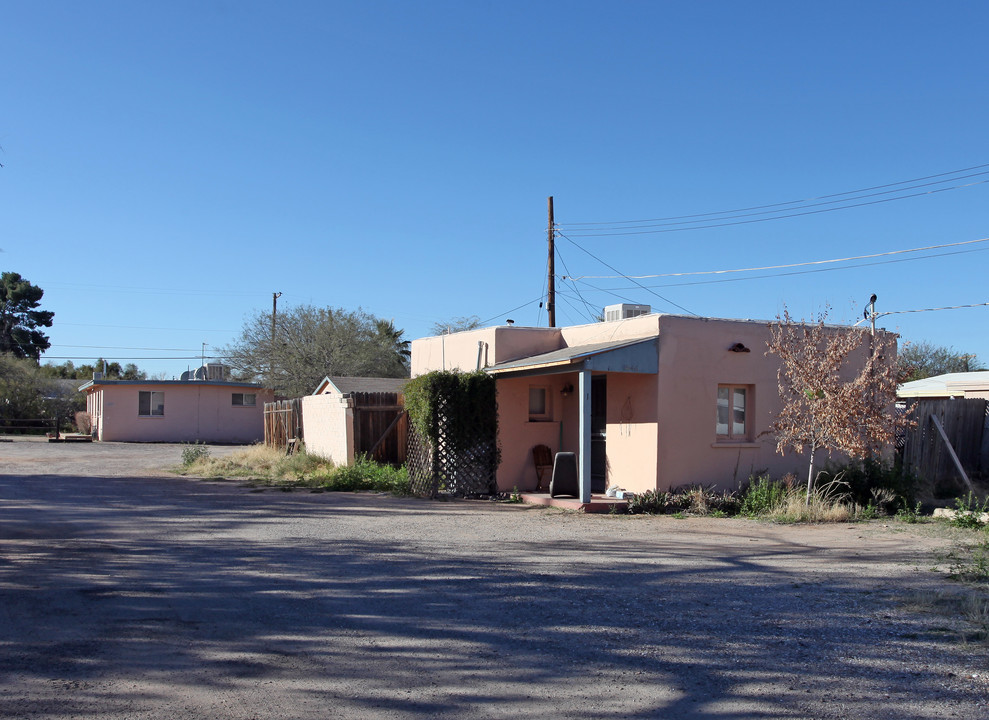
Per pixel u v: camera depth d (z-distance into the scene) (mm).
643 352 14992
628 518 13570
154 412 42031
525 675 5578
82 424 46594
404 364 47156
